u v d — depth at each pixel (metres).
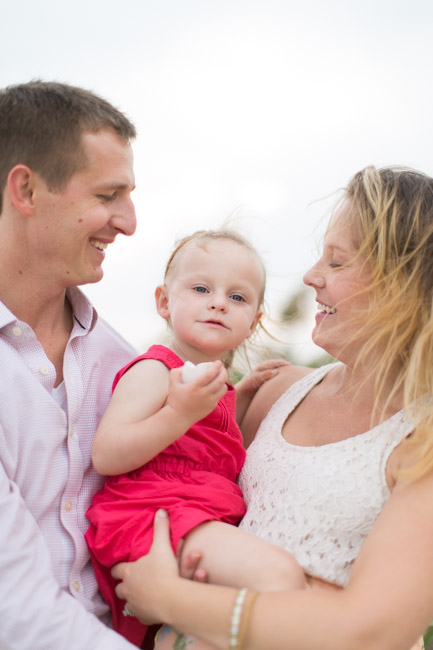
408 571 1.60
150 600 1.73
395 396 1.98
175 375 1.88
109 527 1.93
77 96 2.03
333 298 2.03
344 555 1.84
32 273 2.04
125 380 2.08
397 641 1.57
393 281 1.93
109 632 1.77
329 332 2.04
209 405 1.86
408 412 1.84
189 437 2.08
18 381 1.95
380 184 2.02
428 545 1.63
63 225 1.98
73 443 2.04
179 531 1.83
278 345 2.77
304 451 2.03
